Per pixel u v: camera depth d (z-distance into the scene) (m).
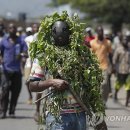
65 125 8.08
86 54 8.23
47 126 8.16
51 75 8.14
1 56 16.38
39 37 8.26
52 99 8.11
